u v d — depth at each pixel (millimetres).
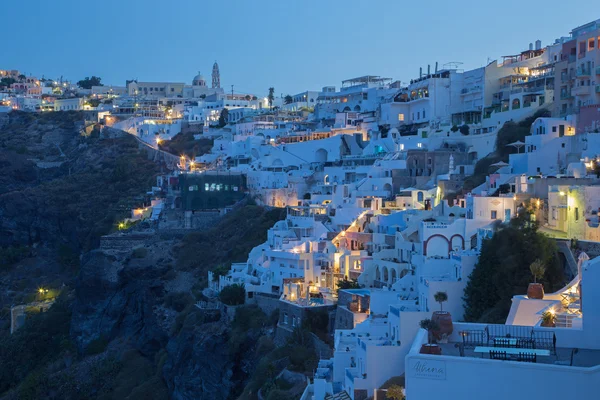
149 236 159875
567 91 128000
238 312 108875
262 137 198375
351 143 174125
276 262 113625
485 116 151000
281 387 84500
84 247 196625
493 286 68750
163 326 131750
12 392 139500
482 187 108125
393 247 102125
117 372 133125
